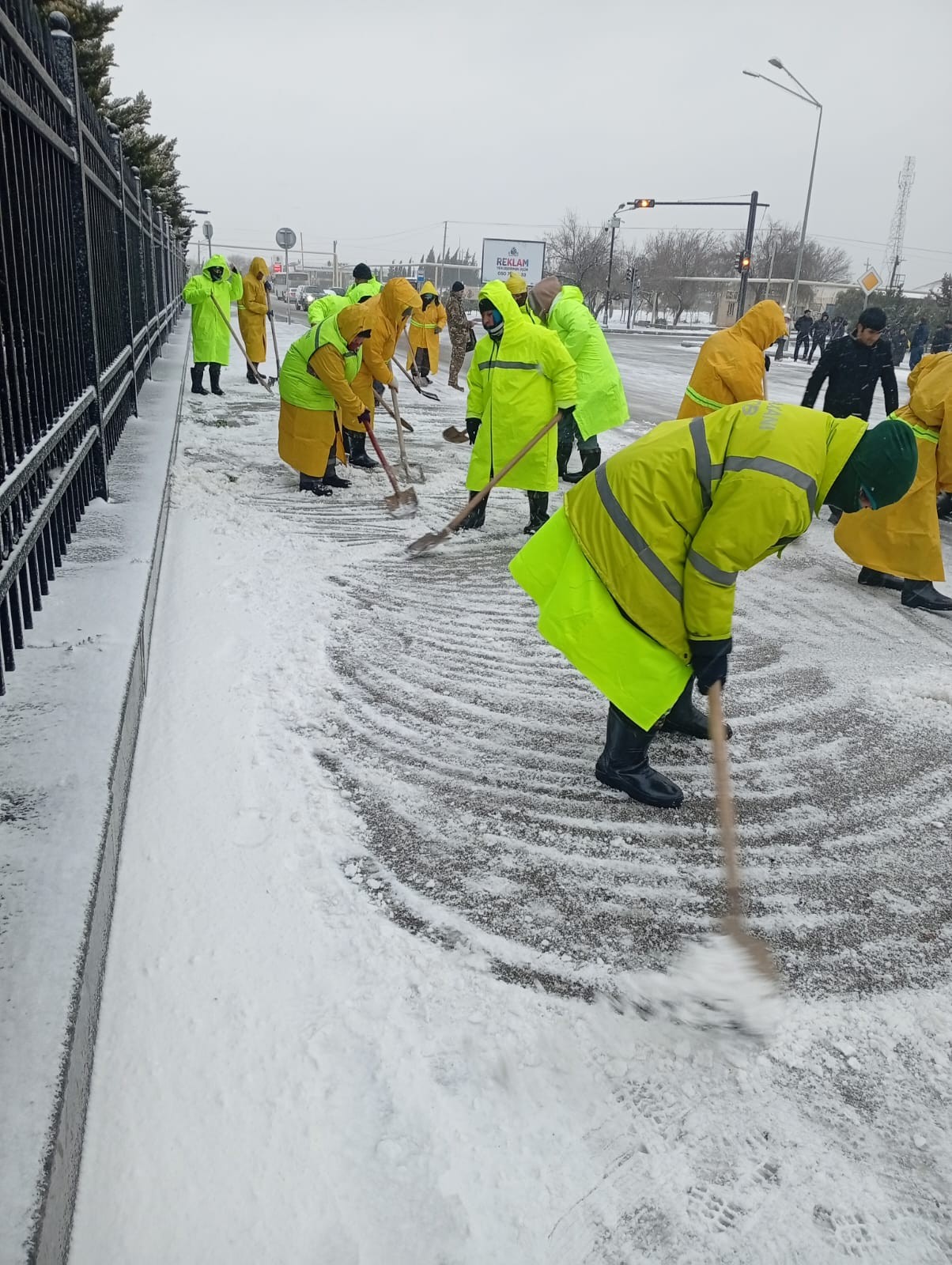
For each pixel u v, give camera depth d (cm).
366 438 813
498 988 220
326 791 294
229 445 838
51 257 381
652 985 220
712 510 254
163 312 1590
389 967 222
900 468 243
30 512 334
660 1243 164
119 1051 191
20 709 271
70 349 443
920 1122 193
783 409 256
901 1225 171
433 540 547
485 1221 164
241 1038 197
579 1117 188
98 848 212
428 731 343
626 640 277
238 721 333
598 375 706
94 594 360
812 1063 207
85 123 516
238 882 246
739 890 228
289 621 433
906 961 242
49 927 188
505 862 270
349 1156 173
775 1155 183
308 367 639
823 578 592
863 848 292
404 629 441
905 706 396
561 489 755
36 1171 139
